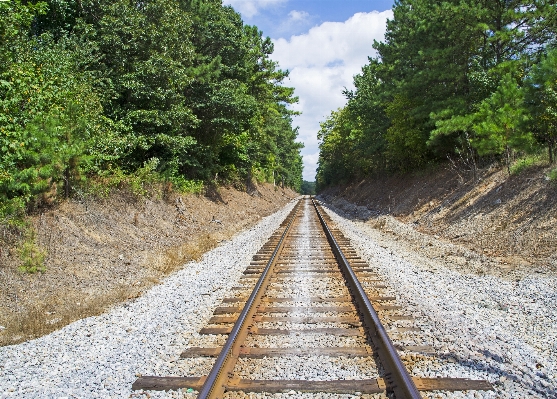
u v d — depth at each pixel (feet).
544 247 35.68
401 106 86.99
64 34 51.88
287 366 15.94
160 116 57.31
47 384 15.30
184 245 47.34
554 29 57.67
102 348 18.84
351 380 14.55
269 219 91.09
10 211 31.37
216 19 85.25
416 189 87.86
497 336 18.75
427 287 28.02
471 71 65.21
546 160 48.75
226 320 21.36
